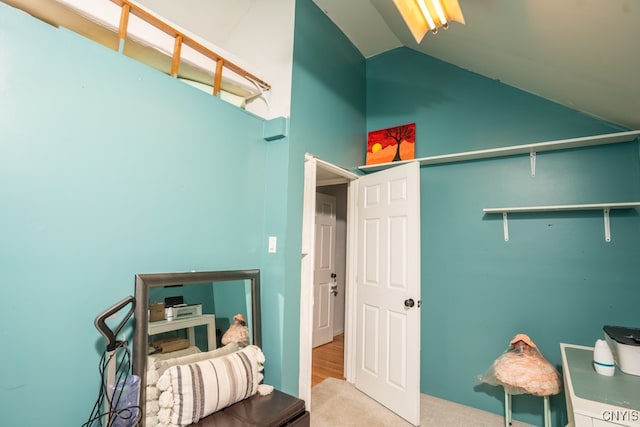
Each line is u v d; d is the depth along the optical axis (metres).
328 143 2.64
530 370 1.92
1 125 1.15
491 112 2.57
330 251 4.27
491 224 2.48
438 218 2.72
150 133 1.59
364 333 2.74
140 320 1.43
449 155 2.53
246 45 2.54
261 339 2.03
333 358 3.52
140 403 1.32
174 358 1.54
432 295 2.68
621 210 2.04
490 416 2.29
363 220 2.90
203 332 1.71
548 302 2.22
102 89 1.42
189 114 1.78
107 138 1.42
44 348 1.22
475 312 2.48
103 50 1.43
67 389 1.27
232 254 2.00
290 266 2.16
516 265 2.35
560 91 2.08
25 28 1.21
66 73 1.31
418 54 3.02
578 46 1.47
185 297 1.67
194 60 1.86
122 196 1.47
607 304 2.04
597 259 2.09
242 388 1.58
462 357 2.50
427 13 1.52
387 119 3.14
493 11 1.56
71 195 1.31
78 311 1.31
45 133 1.24
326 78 2.66
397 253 2.47
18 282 1.16
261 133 2.24
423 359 2.66
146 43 1.66
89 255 1.35
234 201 2.03
